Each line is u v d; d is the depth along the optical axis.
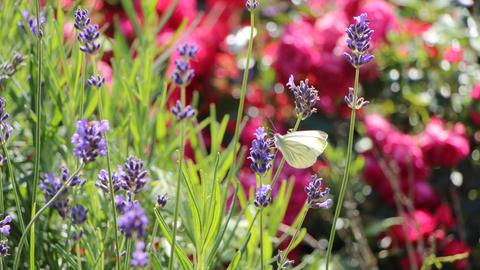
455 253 1.21
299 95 0.79
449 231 1.28
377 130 1.27
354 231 1.14
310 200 0.79
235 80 1.33
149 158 1.00
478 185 1.31
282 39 1.31
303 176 1.23
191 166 0.98
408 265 1.21
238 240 1.00
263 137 0.77
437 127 1.29
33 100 0.94
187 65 0.82
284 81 1.32
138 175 0.77
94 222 0.90
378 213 1.27
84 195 0.95
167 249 0.93
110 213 0.91
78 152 0.73
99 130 0.73
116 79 1.03
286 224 1.21
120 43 1.09
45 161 0.94
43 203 0.91
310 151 0.78
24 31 1.01
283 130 1.33
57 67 0.99
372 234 1.20
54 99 0.95
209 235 0.82
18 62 0.89
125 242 0.86
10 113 0.97
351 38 0.76
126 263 0.78
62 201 0.82
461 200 1.31
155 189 0.98
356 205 1.24
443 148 1.27
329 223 1.25
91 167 0.95
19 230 0.89
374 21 1.33
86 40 0.80
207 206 0.85
